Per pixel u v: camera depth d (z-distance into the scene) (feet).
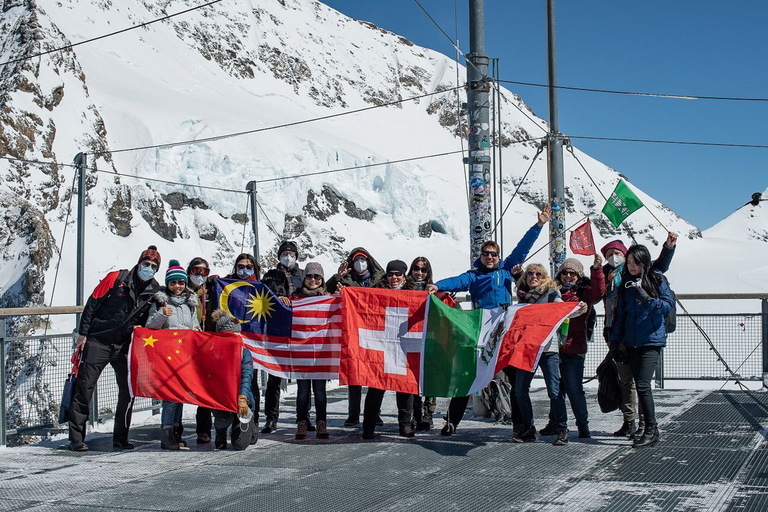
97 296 23.71
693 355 33.86
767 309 32.94
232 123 220.64
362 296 24.88
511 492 17.15
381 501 16.67
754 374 33.40
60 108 164.14
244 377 23.41
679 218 303.27
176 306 24.36
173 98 247.29
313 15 436.35
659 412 27.37
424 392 23.97
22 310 25.44
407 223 227.40
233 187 191.31
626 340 22.20
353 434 25.53
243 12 377.50
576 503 16.08
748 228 321.11
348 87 374.84
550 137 46.44
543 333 22.41
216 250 177.37
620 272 23.58
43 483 19.07
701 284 214.48
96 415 28.48
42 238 106.93
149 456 22.43
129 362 23.43
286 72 358.02
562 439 22.56
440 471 19.48
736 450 21.04
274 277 27.89
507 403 27.32
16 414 26.22
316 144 221.66
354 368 24.23
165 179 185.88
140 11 330.95
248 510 16.25
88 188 153.89
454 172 297.33
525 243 25.07
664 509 15.47
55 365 27.48
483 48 30.40
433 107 381.60
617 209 38.52
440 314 24.22
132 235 159.12
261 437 25.39
